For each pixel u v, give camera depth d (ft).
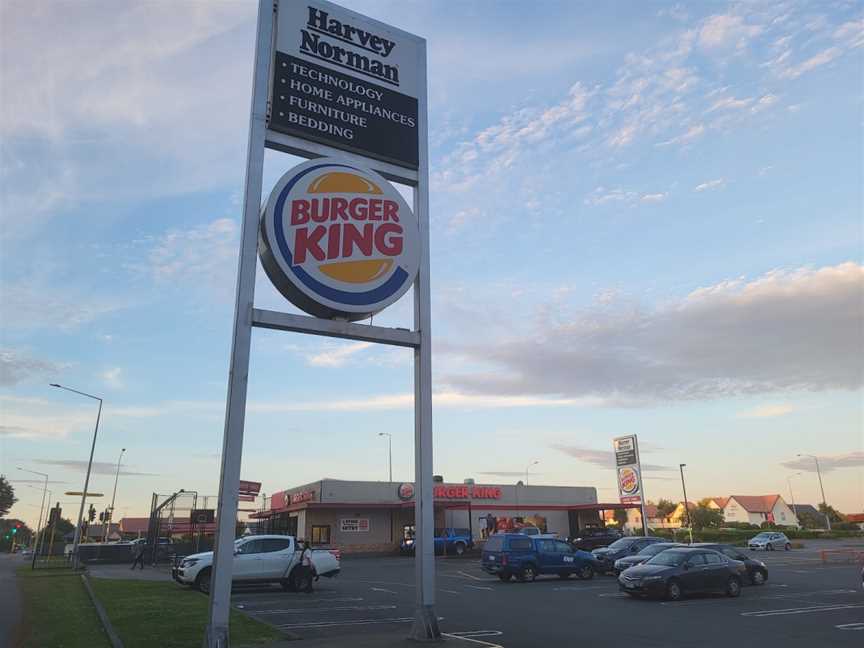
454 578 85.40
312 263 36.81
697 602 57.77
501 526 163.02
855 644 36.65
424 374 39.88
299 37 40.93
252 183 36.35
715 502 419.95
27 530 391.04
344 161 39.47
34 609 50.75
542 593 65.77
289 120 38.99
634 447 151.53
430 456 38.70
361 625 42.83
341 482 147.33
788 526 354.95
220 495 30.45
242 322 33.63
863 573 66.18
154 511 116.57
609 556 90.48
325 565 70.28
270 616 47.39
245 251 34.83
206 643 28.60
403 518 151.33
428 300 41.19
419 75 45.42
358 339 38.11
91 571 101.60
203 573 64.85
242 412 32.04
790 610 51.65
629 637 39.17
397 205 40.29
